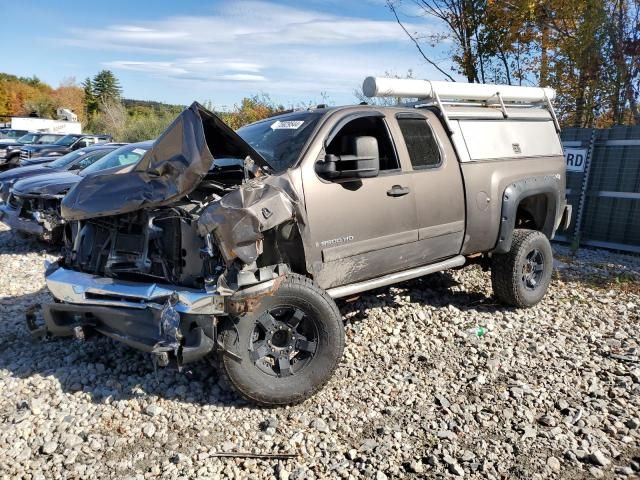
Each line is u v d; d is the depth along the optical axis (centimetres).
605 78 1287
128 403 377
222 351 353
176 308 338
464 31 1445
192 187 351
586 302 613
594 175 913
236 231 336
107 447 331
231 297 341
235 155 407
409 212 463
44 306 387
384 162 470
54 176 862
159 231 369
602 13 1234
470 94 541
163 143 365
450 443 339
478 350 473
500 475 309
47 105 7250
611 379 423
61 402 379
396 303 576
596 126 1354
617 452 329
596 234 920
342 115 444
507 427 357
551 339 500
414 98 524
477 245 527
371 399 393
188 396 389
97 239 408
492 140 545
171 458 321
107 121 3991
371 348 471
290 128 447
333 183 412
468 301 606
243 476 307
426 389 408
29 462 314
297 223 377
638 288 669
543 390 404
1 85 7581
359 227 428
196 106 361
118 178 386
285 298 369
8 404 376
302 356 387
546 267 586
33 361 441
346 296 452
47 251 857
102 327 379
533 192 561
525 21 1357
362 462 319
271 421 357
